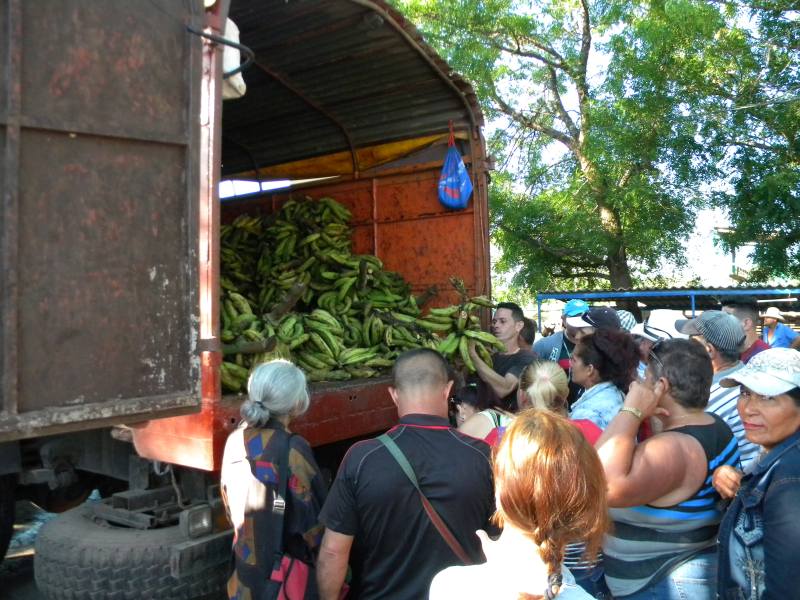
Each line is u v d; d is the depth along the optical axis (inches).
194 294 98.2
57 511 183.2
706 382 108.6
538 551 63.8
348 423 158.4
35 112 83.0
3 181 80.6
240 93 131.0
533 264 624.7
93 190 88.9
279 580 102.7
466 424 134.4
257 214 307.4
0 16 80.5
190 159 98.0
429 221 258.8
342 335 202.1
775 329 282.4
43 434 83.0
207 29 119.6
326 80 240.4
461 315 205.5
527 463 64.8
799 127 551.5
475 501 97.0
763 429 92.4
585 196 602.9
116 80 90.8
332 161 285.3
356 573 107.7
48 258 84.6
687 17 524.4
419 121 257.1
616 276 611.5
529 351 216.2
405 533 95.7
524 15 624.7
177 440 127.0
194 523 127.7
